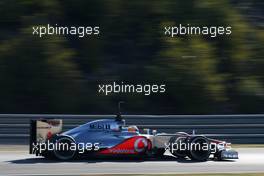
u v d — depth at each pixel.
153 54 86.44
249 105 81.88
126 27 90.25
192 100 79.06
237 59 88.69
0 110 75.88
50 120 45.22
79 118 63.69
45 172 37.59
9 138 62.78
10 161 44.28
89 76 82.50
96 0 91.94
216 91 80.50
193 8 92.06
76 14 91.00
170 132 64.94
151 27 89.69
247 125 66.56
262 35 93.25
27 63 78.88
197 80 80.19
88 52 85.50
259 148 60.66
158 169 40.59
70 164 42.44
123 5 92.81
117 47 87.88
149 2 92.56
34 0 90.12
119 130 46.47
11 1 89.31
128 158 47.97
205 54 83.31
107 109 77.75
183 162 45.59
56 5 91.12
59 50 81.00
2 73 78.44
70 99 77.44
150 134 48.56
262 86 85.81
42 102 77.06
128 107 78.50
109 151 45.66
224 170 40.91
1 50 80.31
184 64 81.44
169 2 93.00
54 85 78.00
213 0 93.69
